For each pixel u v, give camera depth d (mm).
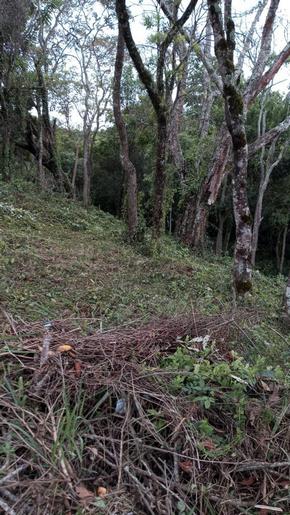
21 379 2488
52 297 5168
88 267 7031
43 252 7434
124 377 2789
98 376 2744
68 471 2066
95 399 2621
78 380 2662
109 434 2438
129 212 10164
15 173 17703
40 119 15719
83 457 2238
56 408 2465
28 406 2430
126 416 2498
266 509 2244
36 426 2246
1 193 12180
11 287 5125
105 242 9758
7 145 14773
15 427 2176
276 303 7230
